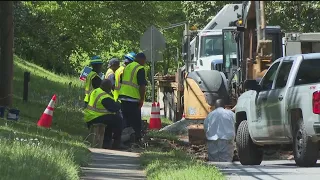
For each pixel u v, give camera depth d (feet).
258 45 201.36
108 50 404.57
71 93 274.57
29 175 83.35
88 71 208.64
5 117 184.34
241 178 105.70
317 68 134.10
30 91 278.46
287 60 138.72
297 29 368.27
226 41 239.30
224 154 159.12
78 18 402.11
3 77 210.18
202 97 219.00
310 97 125.18
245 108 148.87
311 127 124.98
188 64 257.34
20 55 412.16
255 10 207.41
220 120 159.63
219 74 222.48
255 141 144.66
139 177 106.73
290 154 166.91
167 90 297.74
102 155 139.85
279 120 135.23
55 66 422.41
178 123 215.51
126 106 174.50
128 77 175.32
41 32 406.82
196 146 175.32
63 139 148.46
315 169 122.01
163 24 410.52
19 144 105.70
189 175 94.02
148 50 251.60
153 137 181.47
